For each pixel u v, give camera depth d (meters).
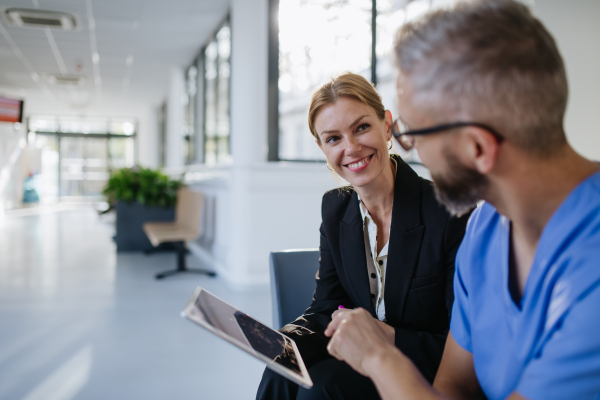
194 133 7.78
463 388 0.72
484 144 0.47
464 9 0.48
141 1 5.29
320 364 1.01
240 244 4.09
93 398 1.98
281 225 4.16
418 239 1.01
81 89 10.66
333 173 1.18
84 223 10.10
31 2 5.39
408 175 1.05
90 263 5.32
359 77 1.04
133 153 16.78
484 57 0.45
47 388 2.07
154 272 4.84
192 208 5.14
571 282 0.47
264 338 0.82
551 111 0.46
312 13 4.44
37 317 3.18
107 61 8.09
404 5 4.10
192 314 0.69
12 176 13.88
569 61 3.84
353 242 1.10
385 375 0.59
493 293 0.61
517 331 0.54
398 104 0.54
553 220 0.50
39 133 16.00
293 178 4.15
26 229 8.81
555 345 0.47
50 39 6.83
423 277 1.01
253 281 4.05
